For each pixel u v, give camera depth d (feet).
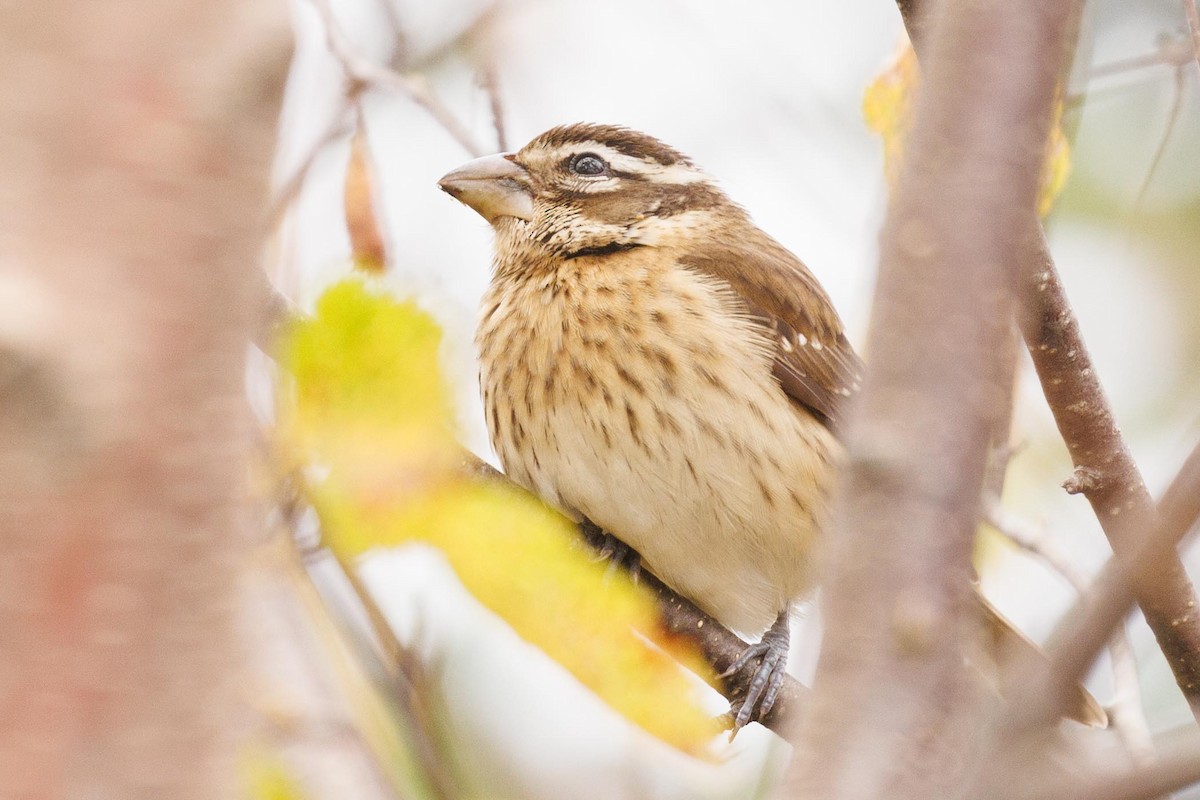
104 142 10.78
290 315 18.94
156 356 11.00
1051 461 31.89
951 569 13.69
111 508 10.98
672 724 22.02
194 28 10.91
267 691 20.72
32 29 10.63
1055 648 13.53
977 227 14.33
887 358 14.21
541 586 20.27
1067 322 24.41
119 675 11.09
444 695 25.07
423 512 18.74
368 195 25.05
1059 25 14.96
